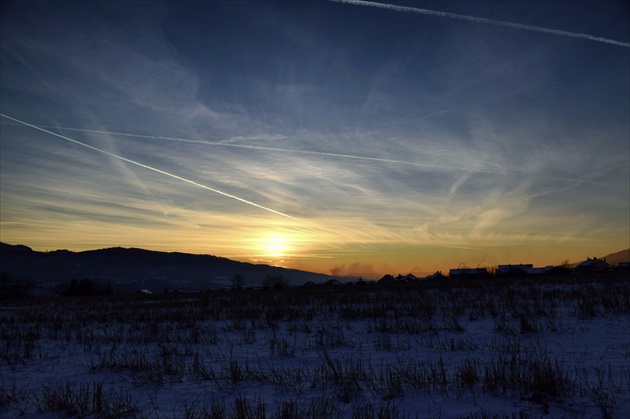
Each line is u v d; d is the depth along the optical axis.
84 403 7.18
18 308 36.00
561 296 21.52
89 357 12.20
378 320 16.95
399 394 6.89
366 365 9.44
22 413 7.09
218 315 21.03
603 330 12.03
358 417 5.84
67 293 77.12
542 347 10.20
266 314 19.81
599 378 7.04
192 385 8.45
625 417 5.45
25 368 11.16
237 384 8.22
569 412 5.75
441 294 28.45
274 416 6.20
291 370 9.30
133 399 7.68
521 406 6.08
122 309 27.67
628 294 19.91
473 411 5.98
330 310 21.09
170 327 17.70
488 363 8.85
